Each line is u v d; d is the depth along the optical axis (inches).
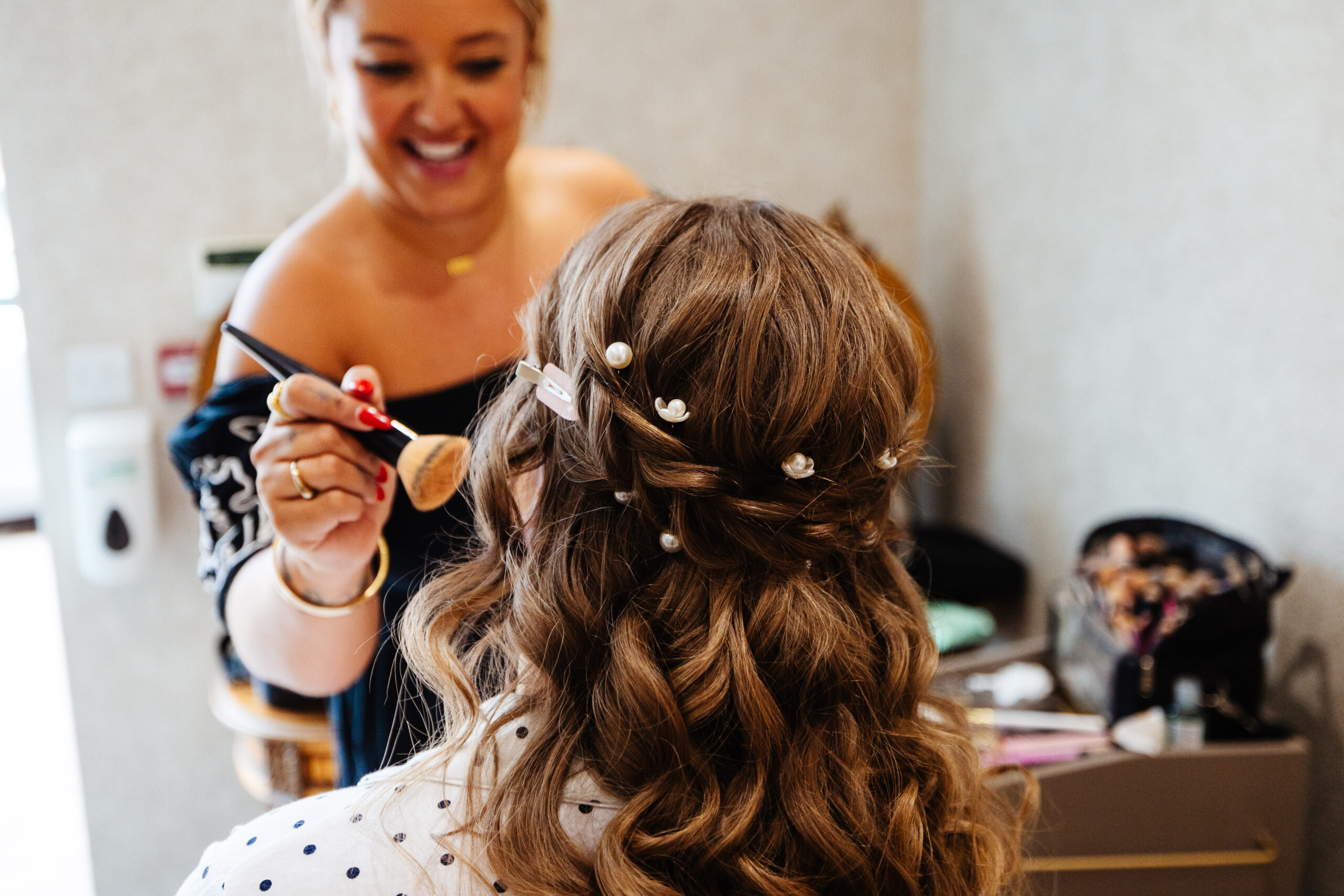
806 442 20.7
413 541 38.4
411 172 34.6
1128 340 56.7
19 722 110.9
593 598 21.4
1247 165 46.8
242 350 37.4
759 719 20.2
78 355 69.4
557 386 21.5
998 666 52.2
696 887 19.8
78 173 67.8
